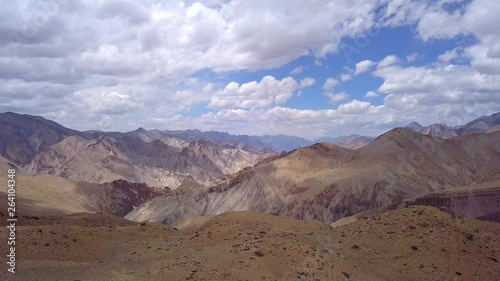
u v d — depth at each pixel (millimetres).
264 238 47750
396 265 45719
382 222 55531
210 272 38906
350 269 41688
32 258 49781
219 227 61438
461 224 55125
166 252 51219
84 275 41531
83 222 89625
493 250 50969
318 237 50906
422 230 52875
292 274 38625
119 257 53875
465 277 45125
